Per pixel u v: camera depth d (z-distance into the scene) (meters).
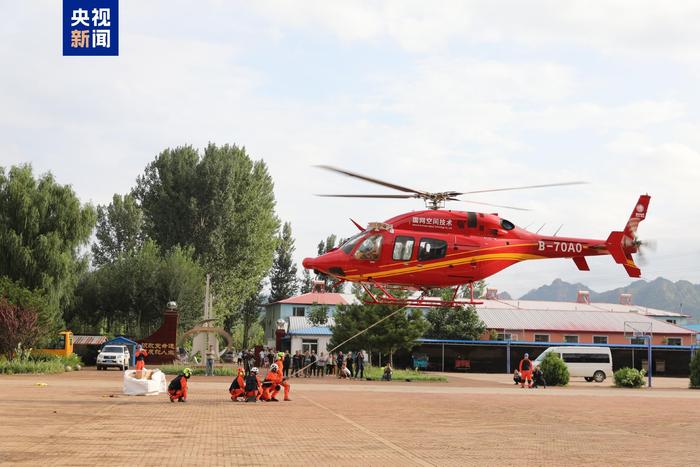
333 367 58.19
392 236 31.34
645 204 34.97
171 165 86.12
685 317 100.88
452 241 31.58
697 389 45.72
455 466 12.88
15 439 14.95
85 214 65.12
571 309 98.00
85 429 17.00
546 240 33.03
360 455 13.98
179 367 53.09
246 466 12.30
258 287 109.56
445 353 73.56
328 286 116.62
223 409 24.16
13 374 46.50
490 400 31.56
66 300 65.25
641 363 73.62
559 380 48.59
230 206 84.50
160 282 77.38
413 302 32.31
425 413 24.25
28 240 62.38
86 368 61.81
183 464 12.35
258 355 64.56
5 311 50.06
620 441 17.33
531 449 15.53
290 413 23.20
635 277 34.72
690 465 13.57
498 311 87.44
